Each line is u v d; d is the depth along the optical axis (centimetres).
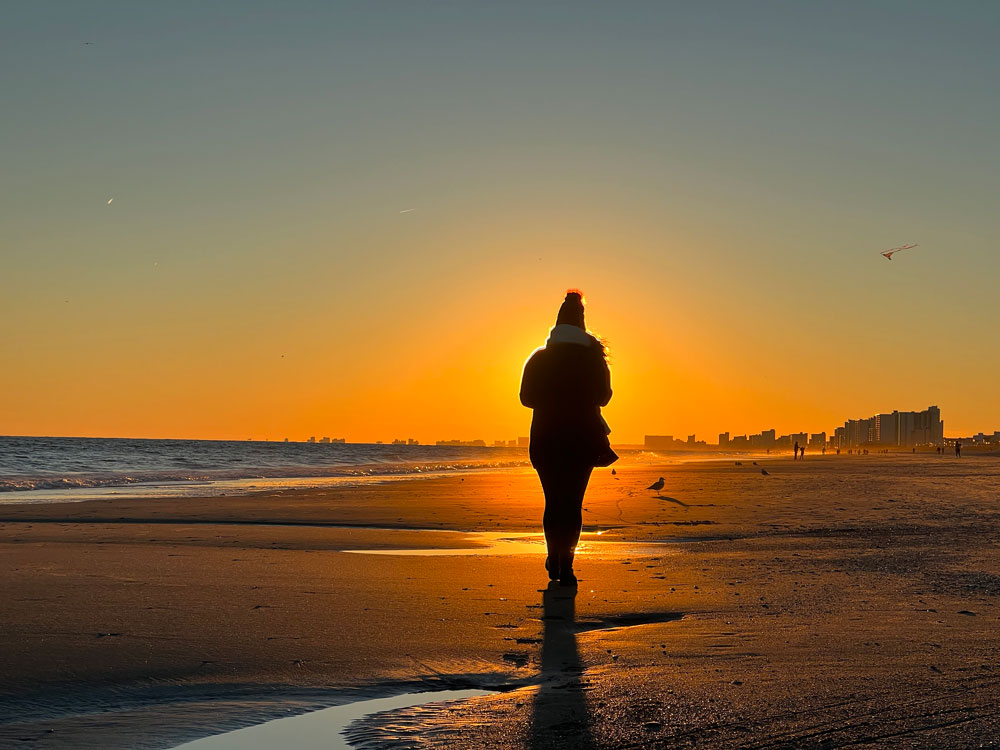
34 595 600
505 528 1234
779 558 852
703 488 2447
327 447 14388
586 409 689
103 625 496
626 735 304
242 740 304
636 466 5894
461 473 4441
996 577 709
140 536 1079
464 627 504
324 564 796
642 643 461
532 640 470
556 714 330
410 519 1380
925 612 552
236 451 9575
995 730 306
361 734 309
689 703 343
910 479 3212
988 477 3462
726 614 548
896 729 308
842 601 596
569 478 682
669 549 952
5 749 292
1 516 1419
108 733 312
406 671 402
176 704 349
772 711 331
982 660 417
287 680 384
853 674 389
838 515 1454
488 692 370
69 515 1441
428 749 292
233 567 768
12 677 382
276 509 1595
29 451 6750
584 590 647
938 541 1016
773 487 2519
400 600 595
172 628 489
